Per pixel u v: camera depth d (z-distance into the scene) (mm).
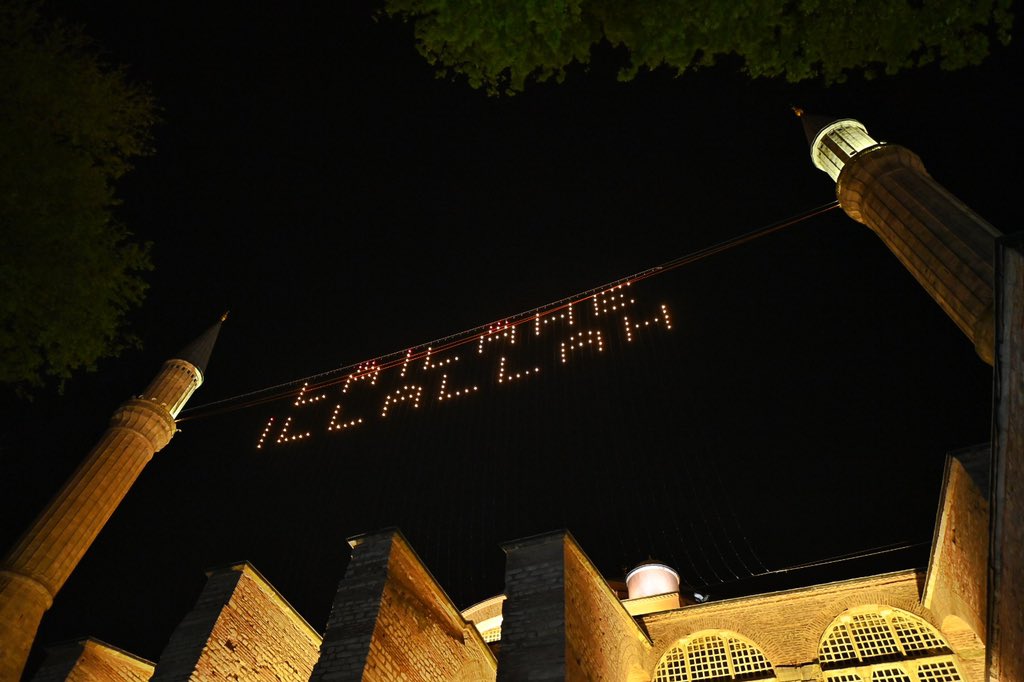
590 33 8617
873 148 18922
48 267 9031
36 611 17812
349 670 12484
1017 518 9336
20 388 9523
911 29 7871
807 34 8234
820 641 16500
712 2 7645
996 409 9156
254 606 16125
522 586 14195
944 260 15289
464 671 15742
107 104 9797
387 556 14430
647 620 18203
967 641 15422
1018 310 8195
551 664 12359
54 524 19141
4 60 8672
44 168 8844
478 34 7816
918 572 16625
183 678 13883
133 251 10039
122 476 21531
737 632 17297
